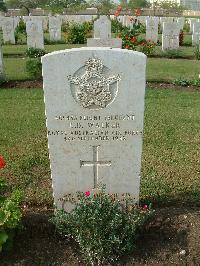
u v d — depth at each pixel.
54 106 1.59
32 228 1.72
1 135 2.78
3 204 1.57
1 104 3.51
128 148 1.67
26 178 2.17
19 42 8.12
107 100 1.58
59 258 1.60
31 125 2.97
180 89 4.18
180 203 1.92
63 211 1.67
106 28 6.86
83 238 1.53
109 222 1.52
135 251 1.62
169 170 2.26
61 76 1.54
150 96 3.81
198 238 1.64
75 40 8.01
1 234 1.49
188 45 7.83
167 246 1.63
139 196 1.90
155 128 2.91
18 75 4.66
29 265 1.56
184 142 2.67
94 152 1.68
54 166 1.70
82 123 1.62
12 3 21.53
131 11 17.42
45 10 17.80
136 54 1.51
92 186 1.75
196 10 24.56
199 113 3.30
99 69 1.53
